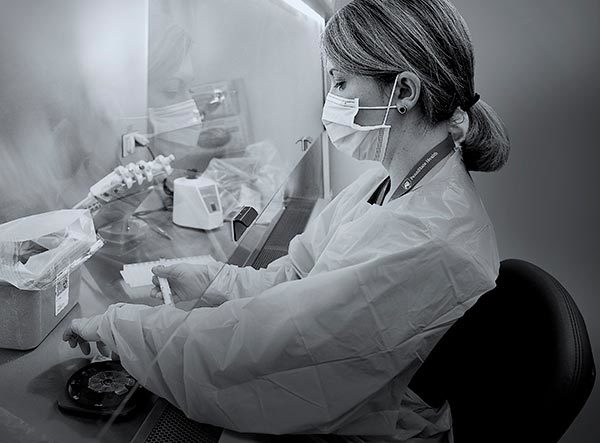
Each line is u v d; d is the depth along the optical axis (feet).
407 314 3.06
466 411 3.66
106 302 3.75
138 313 3.27
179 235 4.97
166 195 5.56
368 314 3.02
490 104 5.92
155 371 3.05
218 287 4.21
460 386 3.77
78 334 3.29
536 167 5.86
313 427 3.09
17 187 4.37
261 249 5.59
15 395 2.85
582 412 5.97
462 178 3.56
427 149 3.66
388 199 3.85
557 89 5.63
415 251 3.11
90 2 5.15
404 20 3.34
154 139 6.31
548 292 3.32
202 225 5.09
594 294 5.90
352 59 3.51
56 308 3.39
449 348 3.87
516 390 3.18
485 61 5.81
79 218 3.76
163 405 3.06
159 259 4.49
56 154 4.86
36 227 3.45
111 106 5.66
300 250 4.60
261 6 7.14
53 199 4.75
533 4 5.50
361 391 3.08
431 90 3.43
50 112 4.77
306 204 6.95
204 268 4.28
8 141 4.33
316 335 2.99
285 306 3.06
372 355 3.04
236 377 3.02
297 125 7.56
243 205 5.67
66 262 3.39
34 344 3.19
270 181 6.47
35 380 2.97
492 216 6.16
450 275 3.12
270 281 4.44
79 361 3.17
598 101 5.51
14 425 2.66
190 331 3.11
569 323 3.09
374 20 3.42
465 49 3.43
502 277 3.73
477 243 3.30
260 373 3.02
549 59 5.59
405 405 3.64
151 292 3.94
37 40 4.56
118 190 5.13
